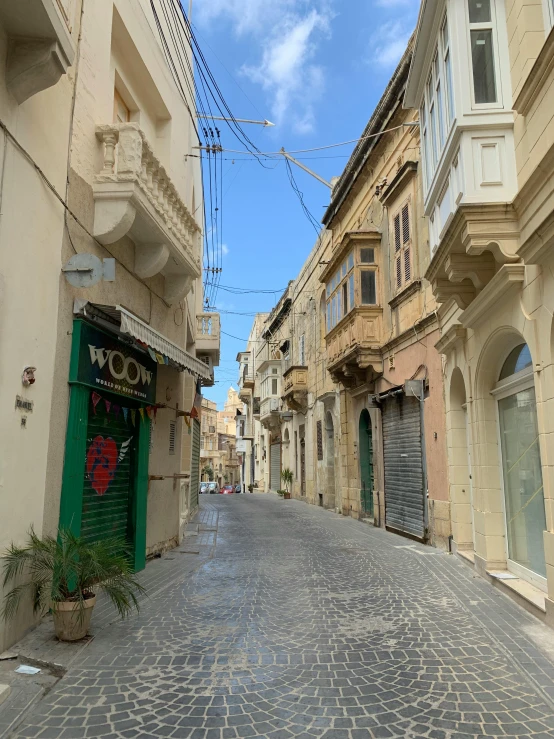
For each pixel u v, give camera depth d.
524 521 6.46
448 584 6.88
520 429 6.55
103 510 6.89
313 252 21.77
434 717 3.35
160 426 9.43
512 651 4.42
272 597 6.28
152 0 8.70
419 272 11.09
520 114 5.43
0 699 3.43
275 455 31.70
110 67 7.46
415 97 8.45
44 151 5.14
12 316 4.50
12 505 4.49
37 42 4.36
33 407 4.89
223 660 4.30
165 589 6.67
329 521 14.77
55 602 4.55
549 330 5.00
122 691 3.72
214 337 15.83
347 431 16.52
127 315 6.07
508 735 3.13
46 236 5.20
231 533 12.19
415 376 11.12
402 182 11.74
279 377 30.45
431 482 10.20
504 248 5.62
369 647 4.59
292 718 3.34
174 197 8.01
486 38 5.96
